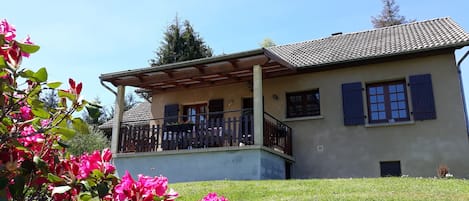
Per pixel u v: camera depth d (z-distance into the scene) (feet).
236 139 35.73
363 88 40.65
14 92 7.04
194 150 35.68
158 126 39.14
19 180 6.46
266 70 41.04
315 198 21.63
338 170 39.58
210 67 37.17
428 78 38.19
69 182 7.02
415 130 37.68
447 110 36.88
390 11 136.46
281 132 39.68
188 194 24.82
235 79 43.93
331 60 41.70
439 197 20.83
